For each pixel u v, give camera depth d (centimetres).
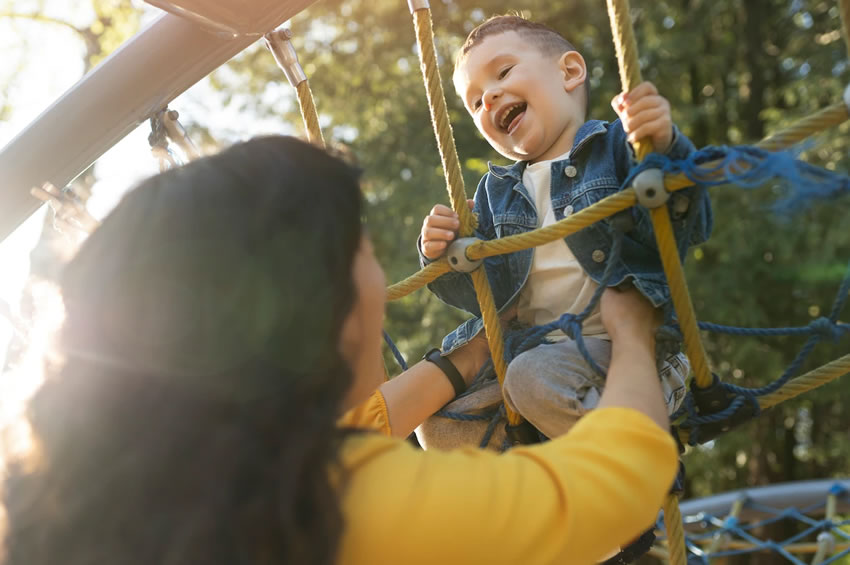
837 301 133
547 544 80
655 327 132
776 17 814
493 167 168
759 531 734
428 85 149
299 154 87
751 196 636
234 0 149
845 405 728
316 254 81
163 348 77
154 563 74
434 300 678
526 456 86
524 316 157
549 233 134
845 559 725
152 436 76
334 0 780
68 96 163
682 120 731
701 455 742
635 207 136
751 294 654
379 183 730
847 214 604
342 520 77
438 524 79
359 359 94
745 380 680
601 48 780
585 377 136
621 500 83
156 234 80
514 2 741
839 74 699
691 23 763
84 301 80
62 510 76
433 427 161
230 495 74
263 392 77
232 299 77
